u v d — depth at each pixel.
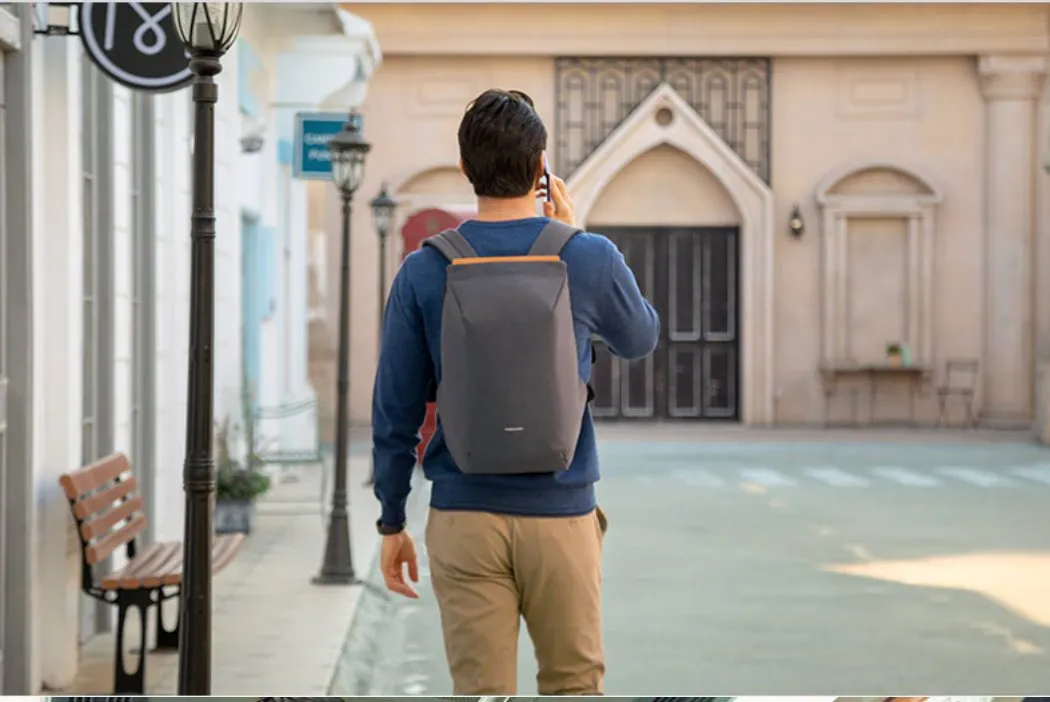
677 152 29.12
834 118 28.69
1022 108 28.23
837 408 28.81
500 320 3.67
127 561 8.76
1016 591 11.03
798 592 11.04
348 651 8.70
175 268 11.18
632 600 10.74
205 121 5.27
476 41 28.06
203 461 5.27
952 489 18.05
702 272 29.27
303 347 21.58
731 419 29.36
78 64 7.79
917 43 28.09
